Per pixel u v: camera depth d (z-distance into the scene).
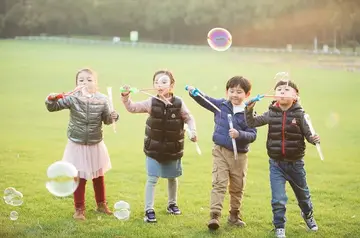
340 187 6.95
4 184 6.62
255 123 4.99
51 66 26.17
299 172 4.97
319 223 5.32
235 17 51.81
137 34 54.66
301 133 4.93
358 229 5.15
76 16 55.94
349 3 48.62
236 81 5.25
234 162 5.16
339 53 38.75
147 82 21.30
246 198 6.27
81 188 5.26
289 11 50.59
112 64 28.25
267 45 52.47
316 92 19.20
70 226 4.98
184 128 5.49
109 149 9.40
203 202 6.01
